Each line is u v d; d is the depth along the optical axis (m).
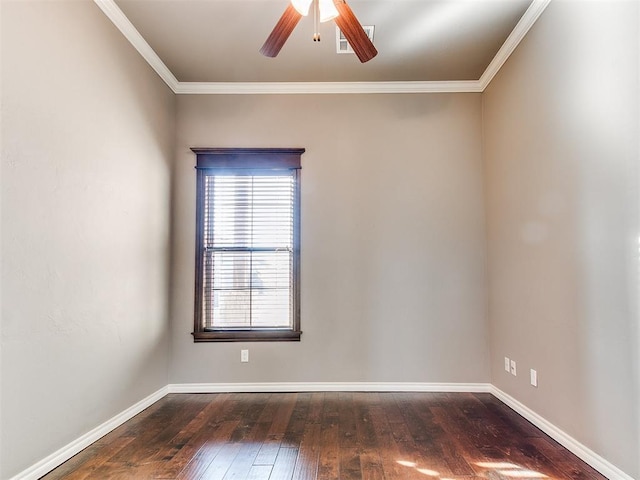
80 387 2.33
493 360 3.43
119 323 2.75
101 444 2.42
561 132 2.39
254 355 3.56
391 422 2.77
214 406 3.14
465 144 3.65
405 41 3.02
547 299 2.55
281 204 3.66
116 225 2.73
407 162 3.65
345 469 2.09
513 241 3.04
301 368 3.54
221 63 3.33
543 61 2.59
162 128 3.44
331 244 3.61
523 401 2.88
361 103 3.68
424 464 2.14
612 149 1.96
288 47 3.08
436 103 3.67
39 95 2.03
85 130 2.39
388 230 3.61
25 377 1.93
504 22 2.79
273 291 3.62
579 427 2.22
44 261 2.06
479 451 2.30
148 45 3.07
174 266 3.61
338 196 3.64
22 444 1.91
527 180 2.81
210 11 2.67
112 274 2.68
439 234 3.60
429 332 3.54
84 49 2.39
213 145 3.68
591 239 2.12
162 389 3.40
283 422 2.79
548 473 2.04
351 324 3.56
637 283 1.81
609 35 1.98
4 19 1.83
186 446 2.39
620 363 1.91
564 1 2.35
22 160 1.92
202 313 3.60
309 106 3.69
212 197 3.66
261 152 3.65
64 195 2.21
